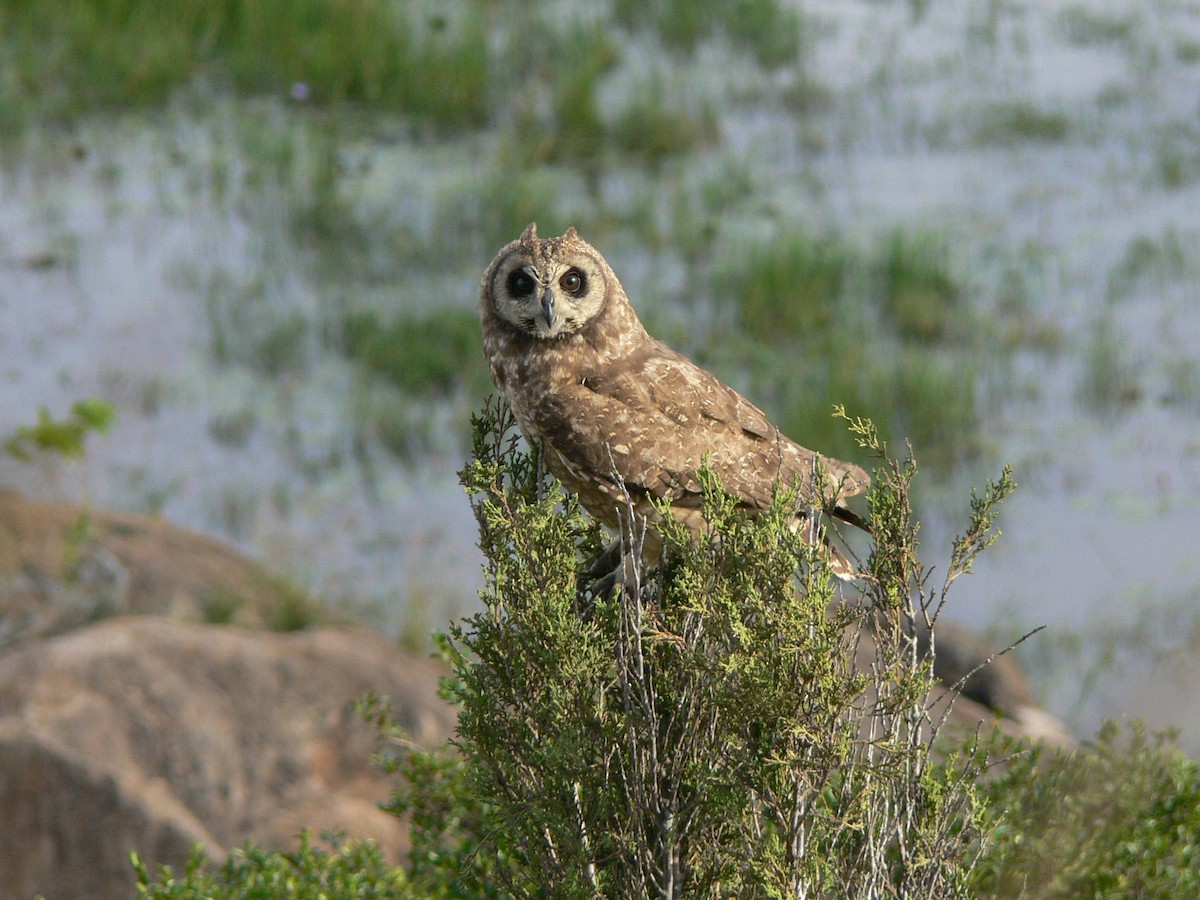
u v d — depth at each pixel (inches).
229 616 508.4
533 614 199.2
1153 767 255.4
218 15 1079.6
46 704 368.5
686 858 195.3
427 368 724.7
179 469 641.6
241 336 751.1
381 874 274.1
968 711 451.5
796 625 181.8
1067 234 885.2
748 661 181.6
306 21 1088.2
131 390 698.2
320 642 415.2
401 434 673.0
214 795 365.4
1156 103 1087.6
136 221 861.8
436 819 277.3
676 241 866.1
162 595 509.0
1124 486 639.1
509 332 272.8
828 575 185.5
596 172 972.6
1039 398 712.4
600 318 270.1
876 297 807.7
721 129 1044.5
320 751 382.3
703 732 195.9
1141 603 552.1
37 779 351.3
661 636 191.2
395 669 412.5
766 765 184.7
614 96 1087.0
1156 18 1279.5
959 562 199.5
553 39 1143.6
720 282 810.8
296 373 727.1
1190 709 275.9
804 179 967.0
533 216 875.4
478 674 204.2
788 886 183.6
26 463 608.7
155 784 362.9
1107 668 506.9
